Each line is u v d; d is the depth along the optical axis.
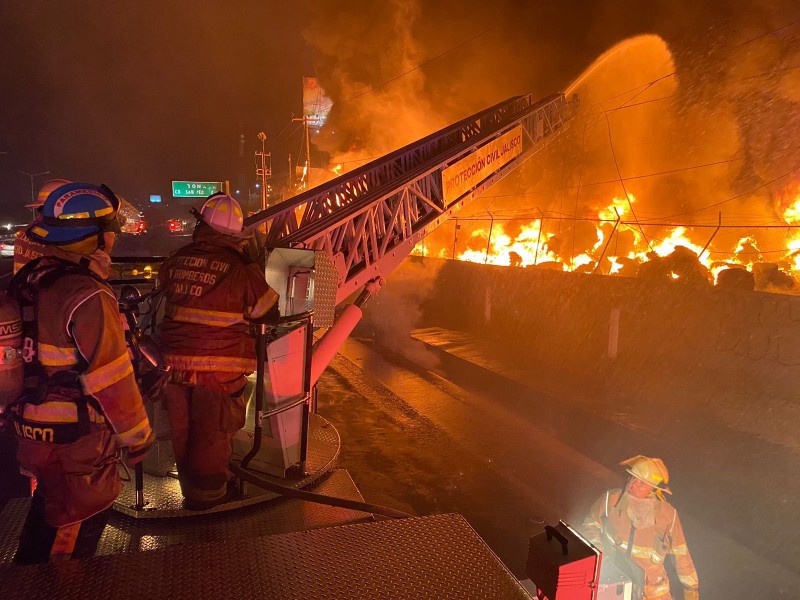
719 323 7.50
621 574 2.65
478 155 8.70
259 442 2.73
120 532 2.47
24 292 1.77
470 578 1.66
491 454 6.30
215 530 2.49
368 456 6.23
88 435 1.82
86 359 1.74
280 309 3.11
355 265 5.85
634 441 6.17
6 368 1.74
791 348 6.63
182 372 2.49
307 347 2.96
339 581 1.63
